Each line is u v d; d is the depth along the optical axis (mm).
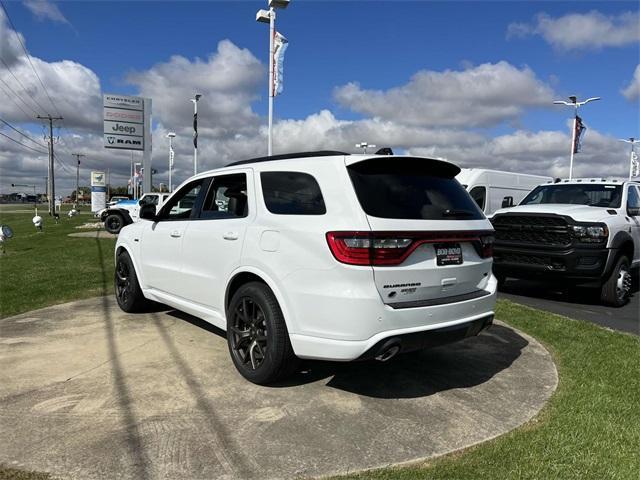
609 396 4023
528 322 6422
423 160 4000
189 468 2902
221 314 4586
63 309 6680
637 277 11305
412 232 3600
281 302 3812
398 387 4176
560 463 3012
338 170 3723
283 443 3207
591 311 7754
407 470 2926
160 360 4652
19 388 3961
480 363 4836
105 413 3551
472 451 3148
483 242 4242
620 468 2963
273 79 15531
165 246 5465
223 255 4461
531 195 10156
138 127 32219
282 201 4023
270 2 15008
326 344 3562
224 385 4105
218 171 4980
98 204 48656
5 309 6613
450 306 3809
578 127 28484
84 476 2799
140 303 6340
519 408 3807
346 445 3203
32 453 3014
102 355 4770
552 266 7883
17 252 15125
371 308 3436
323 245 3541
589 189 9359
